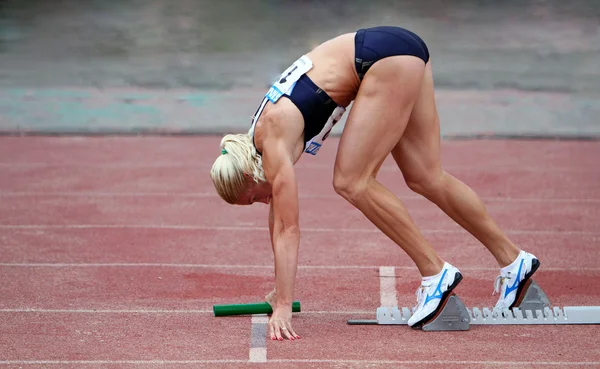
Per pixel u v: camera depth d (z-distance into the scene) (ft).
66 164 131.95
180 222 99.09
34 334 61.21
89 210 104.47
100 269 79.66
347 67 57.31
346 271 79.51
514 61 248.73
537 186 117.91
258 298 70.74
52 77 225.15
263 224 98.63
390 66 56.34
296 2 358.84
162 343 59.16
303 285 74.79
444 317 60.80
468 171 127.44
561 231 94.58
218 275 77.97
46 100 193.98
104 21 323.16
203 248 87.76
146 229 95.76
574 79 221.87
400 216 59.47
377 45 56.65
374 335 60.49
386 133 57.57
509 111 181.37
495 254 64.08
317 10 342.23
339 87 57.47
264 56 258.16
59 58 254.47
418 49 57.52
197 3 363.35
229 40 286.05
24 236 91.91
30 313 66.23
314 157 139.23
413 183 62.44
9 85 213.25
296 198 57.47
